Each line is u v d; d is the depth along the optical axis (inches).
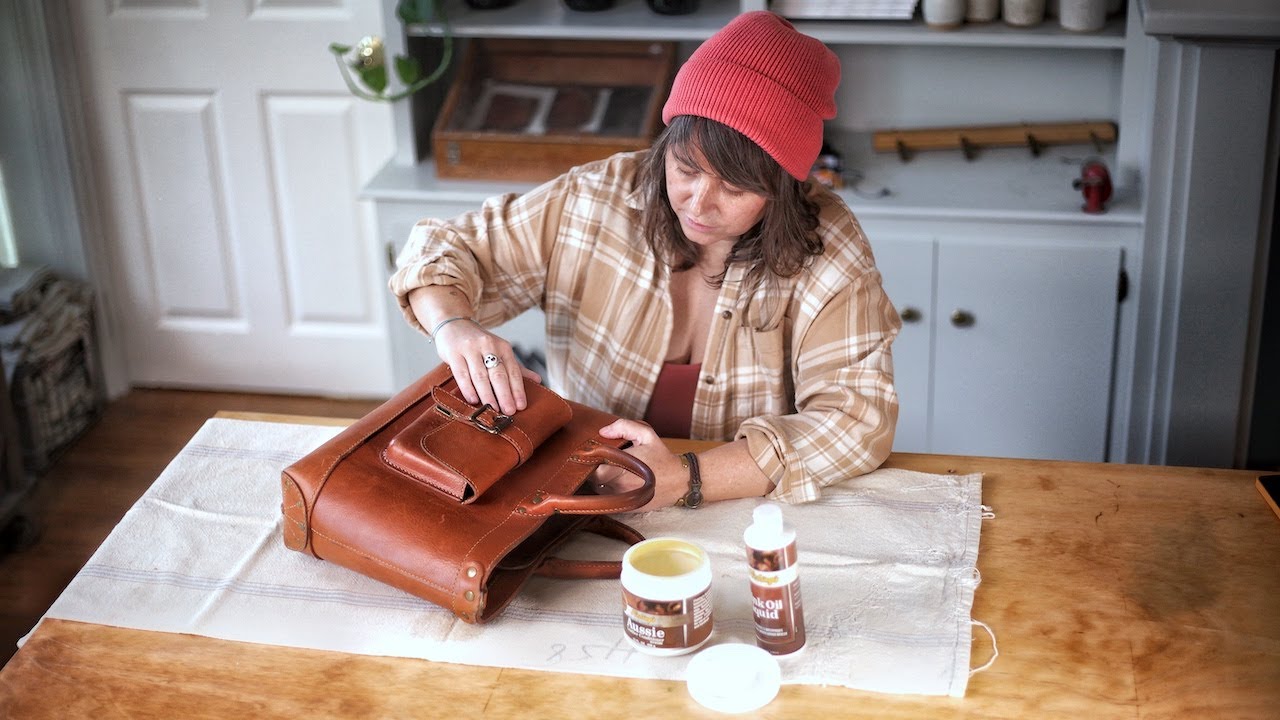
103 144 123.0
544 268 65.1
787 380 64.5
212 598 50.4
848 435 57.4
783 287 60.4
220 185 123.6
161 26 117.6
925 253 102.0
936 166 109.1
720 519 55.3
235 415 64.4
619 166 64.1
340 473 50.7
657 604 45.9
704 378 63.7
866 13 103.3
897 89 115.4
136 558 52.9
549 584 51.3
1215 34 83.7
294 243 125.5
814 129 53.7
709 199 54.8
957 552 52.7
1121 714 44.1
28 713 44.9
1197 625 48.4
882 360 59.3
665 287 62.5
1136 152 103.3
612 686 45.6
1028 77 112.9
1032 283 101.3
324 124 120.0
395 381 116.0
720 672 45.0
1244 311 94.0
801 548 53.1
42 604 98.7
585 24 106.0
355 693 45.6
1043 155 110.3
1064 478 58.8
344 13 115.6
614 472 55.6
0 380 103.7
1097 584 51.0
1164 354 97.2
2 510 104.1
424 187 107.5
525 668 46.6
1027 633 48.3
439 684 45.9
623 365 64.5
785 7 104.8
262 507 56.4
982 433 107.8
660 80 108.7
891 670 45.9
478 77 111.3
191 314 130.1
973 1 103.4
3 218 123.0
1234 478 58.4
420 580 48.2
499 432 52.1
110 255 127.6
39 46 116.6
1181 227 92.6
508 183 108.3
